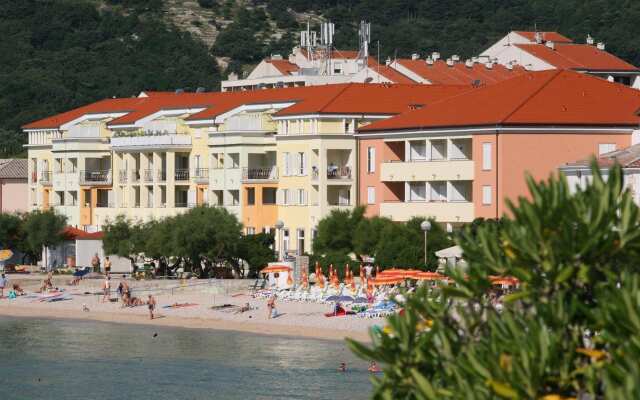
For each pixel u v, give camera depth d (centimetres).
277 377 16838
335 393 15700
